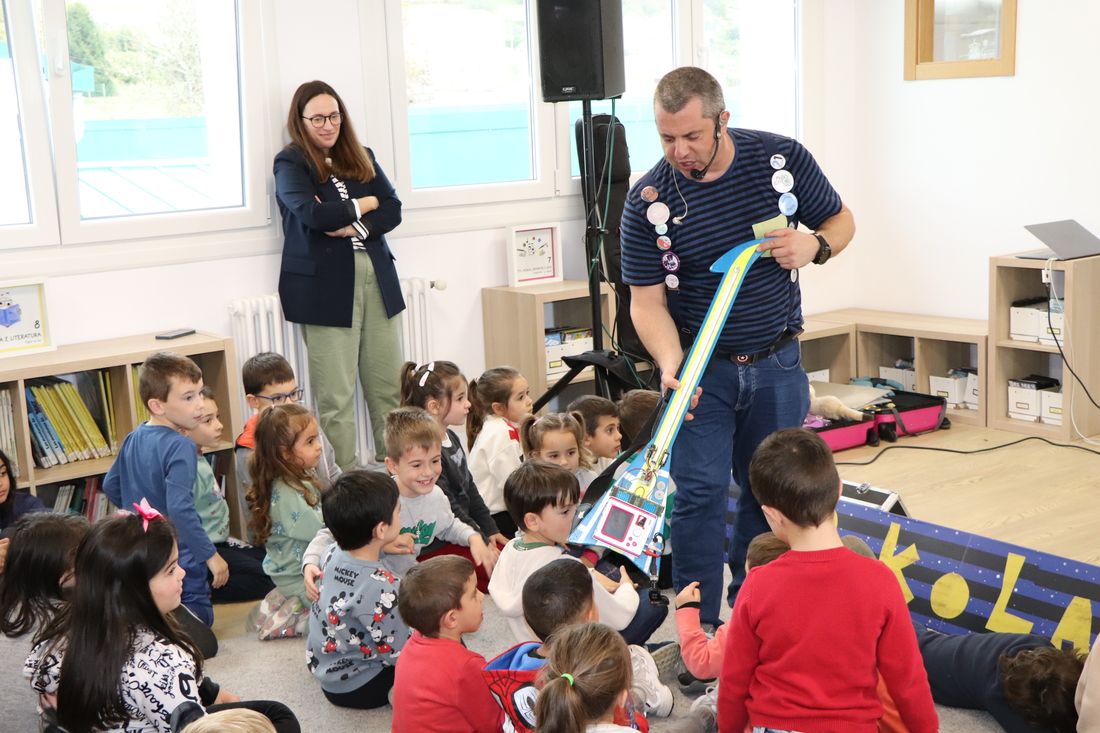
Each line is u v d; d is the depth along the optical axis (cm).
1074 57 461
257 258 424
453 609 214
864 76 548
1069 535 340
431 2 454
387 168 448
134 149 402
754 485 181
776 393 254
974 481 399
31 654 203
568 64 389
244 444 349
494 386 353
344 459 418
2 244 373
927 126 524
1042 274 458
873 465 426
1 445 347
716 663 225
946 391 494
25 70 371
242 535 379
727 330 249
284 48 419
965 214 514
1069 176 471
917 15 519
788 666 174
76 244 387
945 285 528
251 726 161
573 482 258
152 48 399
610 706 169
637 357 460
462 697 212
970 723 239
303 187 398
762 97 545
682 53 515
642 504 224
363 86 439
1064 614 256
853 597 171
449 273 468
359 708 261
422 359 456
